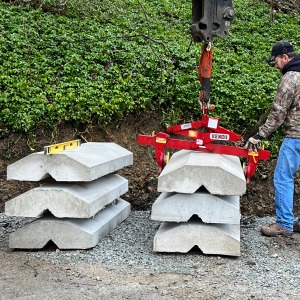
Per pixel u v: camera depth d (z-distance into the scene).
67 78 7.25
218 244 4.61
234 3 10.99
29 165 4.69
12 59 7.41
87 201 4.64
